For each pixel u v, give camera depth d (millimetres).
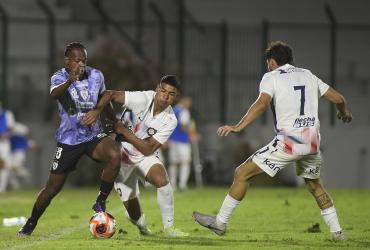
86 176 85500
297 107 30531
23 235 34281
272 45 31594
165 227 33719
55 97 31156
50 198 33344
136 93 32750
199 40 92875
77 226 40188
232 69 92062
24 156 86625
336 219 32188
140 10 92750
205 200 60656
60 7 103438
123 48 88625
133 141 32219
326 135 89250
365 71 97688
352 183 88750
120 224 40344
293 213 47469
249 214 46812
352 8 102562
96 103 31656
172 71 88375
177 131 77062
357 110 94812
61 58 87125
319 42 98938
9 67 95875
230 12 103062
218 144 89562
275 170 31000
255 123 88938
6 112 77500
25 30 99188
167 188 33062
